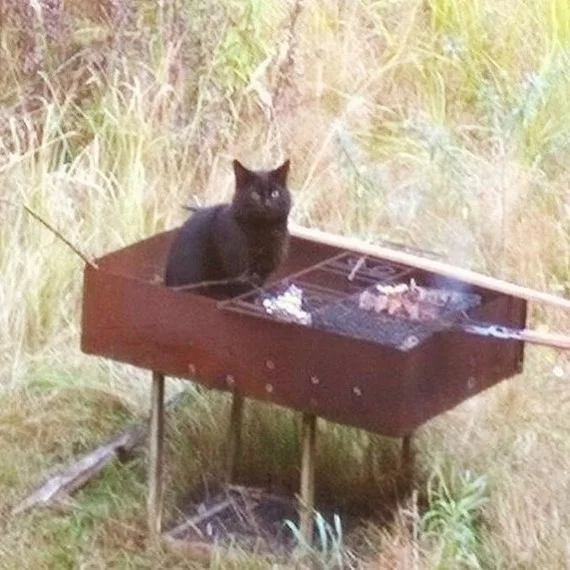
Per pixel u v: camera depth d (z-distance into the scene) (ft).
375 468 12.83
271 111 18.71
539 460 13.00
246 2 19.29
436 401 10.98
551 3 21.43
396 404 10.51
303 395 10.82
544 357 14.94
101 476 12.92
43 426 13.64
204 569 11.69
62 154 17.85
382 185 17.83
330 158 18.22
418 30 21.08
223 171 17.72
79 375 14.43
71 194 17.08
